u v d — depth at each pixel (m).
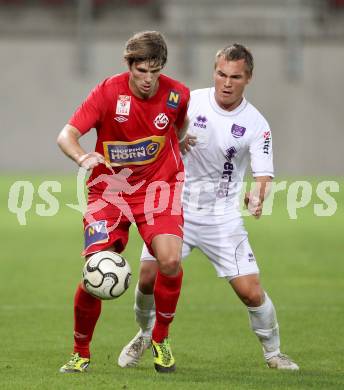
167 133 25.12
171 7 161.38
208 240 27.44
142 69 23.42
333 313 37.03
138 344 26.75
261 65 156.00
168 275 24.42
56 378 24.08
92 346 30.27
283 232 71.69
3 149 155.12
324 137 153.12
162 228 24.59
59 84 156.88
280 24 159.00
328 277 47.97
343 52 155.88
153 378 24.23
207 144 27.36
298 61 154.88
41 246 61.59
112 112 24.53
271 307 26.62
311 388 23.14
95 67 157.75
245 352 29.28
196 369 26.17
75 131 24.14
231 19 159.25
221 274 27.22
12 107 156.00
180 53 157.00
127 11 167.75
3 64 157.38
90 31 157.38
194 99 27.64
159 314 25.08
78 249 60.06
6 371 25.36
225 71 26.38
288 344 30.58
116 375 24.70
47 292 42.78
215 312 37.50
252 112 27.44
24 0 170.38
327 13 161.25
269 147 27.33
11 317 35.94
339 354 28.86
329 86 155.00
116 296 23.73
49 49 157.62
